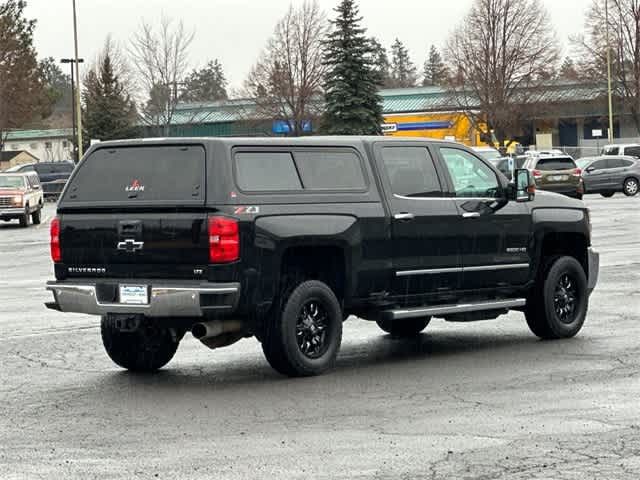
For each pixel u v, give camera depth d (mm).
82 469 7527
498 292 12648
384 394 9992
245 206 10391
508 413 9078
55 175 69500
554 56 79062
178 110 71188
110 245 10719
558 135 92625
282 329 10672
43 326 14953
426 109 82125
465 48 78625
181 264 10398
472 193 12398
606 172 52844
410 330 13773
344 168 11336
